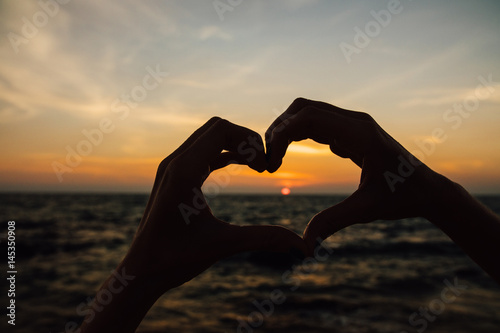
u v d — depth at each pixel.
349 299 9.61
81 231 26.42
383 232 27.81
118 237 23.52
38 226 29.17
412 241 22.00
